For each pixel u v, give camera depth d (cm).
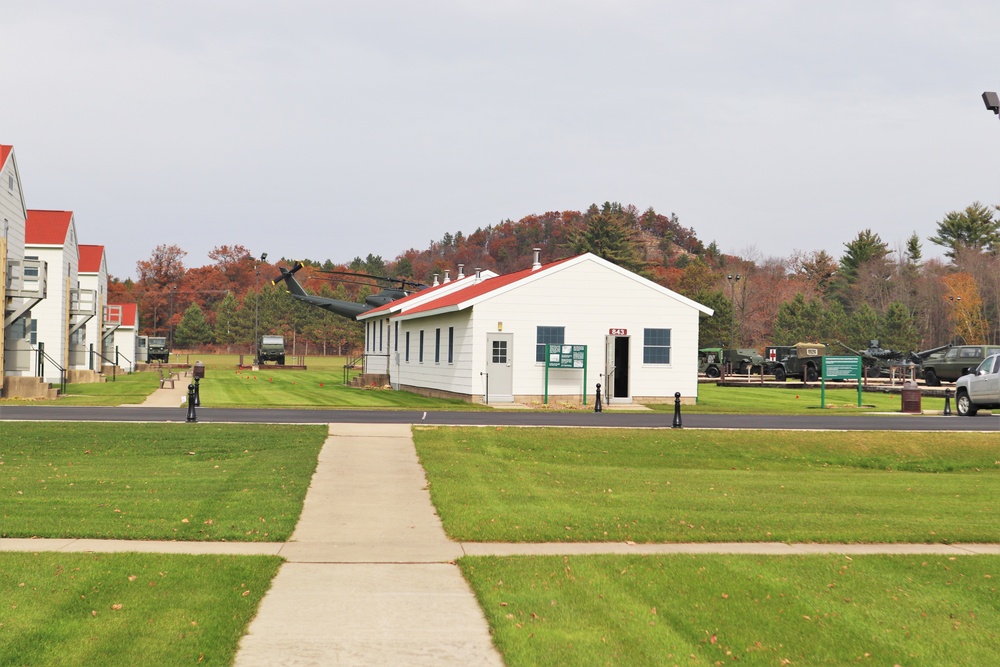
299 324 13288
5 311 3431
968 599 956
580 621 846
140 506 1335
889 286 10994
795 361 5419
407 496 1466
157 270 14625
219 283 14812
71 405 2853
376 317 5422
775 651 792
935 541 1227
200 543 1124
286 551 1100
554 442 2111
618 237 10831
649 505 1447
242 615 840
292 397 3641
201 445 1953
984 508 1505
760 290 11706
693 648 791
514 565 1045
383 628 817
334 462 1761
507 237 18512
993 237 10838
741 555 1115
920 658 787
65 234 4634
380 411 2833
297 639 783
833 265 12456
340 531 1216
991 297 9456
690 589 961
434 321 3953
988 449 2188
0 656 720
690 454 2084
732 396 4291
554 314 3462
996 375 2939
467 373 3453
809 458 2095
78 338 5050
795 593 956
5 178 3759
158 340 8588
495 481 1631
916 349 8531
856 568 1066
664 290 3550
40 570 963
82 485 1515
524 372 3441
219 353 13150
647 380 3544
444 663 734
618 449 2088
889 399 4219
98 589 905
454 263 18212
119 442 1972
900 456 2128
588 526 1260
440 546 1141
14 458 1816
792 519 1350
